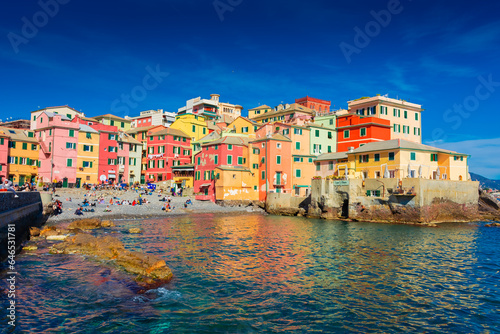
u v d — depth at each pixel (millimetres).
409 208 55281
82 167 77688
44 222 46062
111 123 100688
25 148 74188
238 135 88500
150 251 32312
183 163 96500
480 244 37625
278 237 41781
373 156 67125
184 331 16031
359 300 20406
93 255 28750
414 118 90000
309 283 23438
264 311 18594
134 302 19234
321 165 81250
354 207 60500
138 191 78125
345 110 103062
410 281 24078
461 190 60062
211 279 23891
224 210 70938
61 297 19578
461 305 19812
